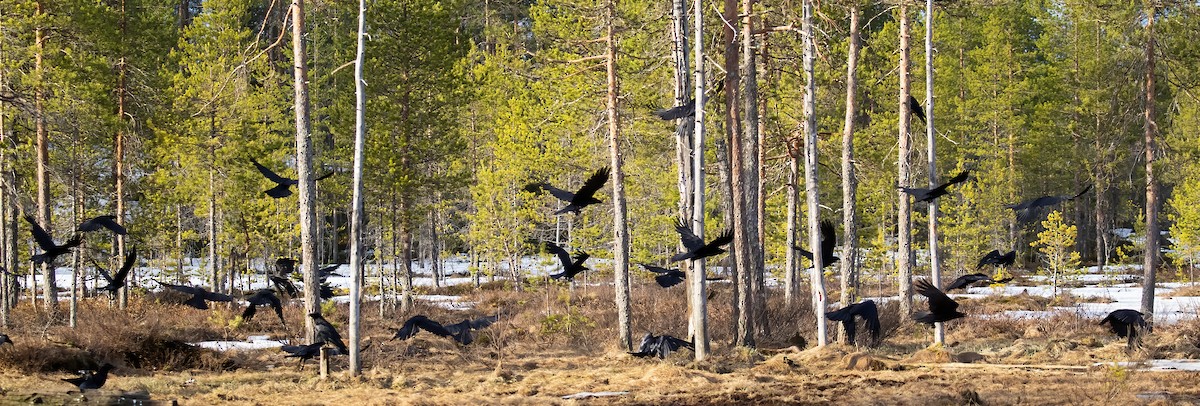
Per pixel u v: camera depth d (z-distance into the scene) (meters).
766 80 31.31
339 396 19.53
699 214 22.94
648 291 39.59
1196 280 54.66
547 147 37.69
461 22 58.22
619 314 27.91
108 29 31.88
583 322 31.20
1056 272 44.56
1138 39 31.45
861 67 38.19
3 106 29.06
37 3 29.72
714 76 29.14
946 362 23.30
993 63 54.97
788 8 26.34
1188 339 25.53
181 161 37.16
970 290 49.03
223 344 28.58
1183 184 51.78
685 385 20.41
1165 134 48.44
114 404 18.11
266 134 41.81
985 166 52.44
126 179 35.22
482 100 47.41
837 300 43.00
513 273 43.53
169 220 38.25
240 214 39.06
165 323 31.20
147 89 33.94
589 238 40.72
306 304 21.61
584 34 29.70
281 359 25.70
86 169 34.38
